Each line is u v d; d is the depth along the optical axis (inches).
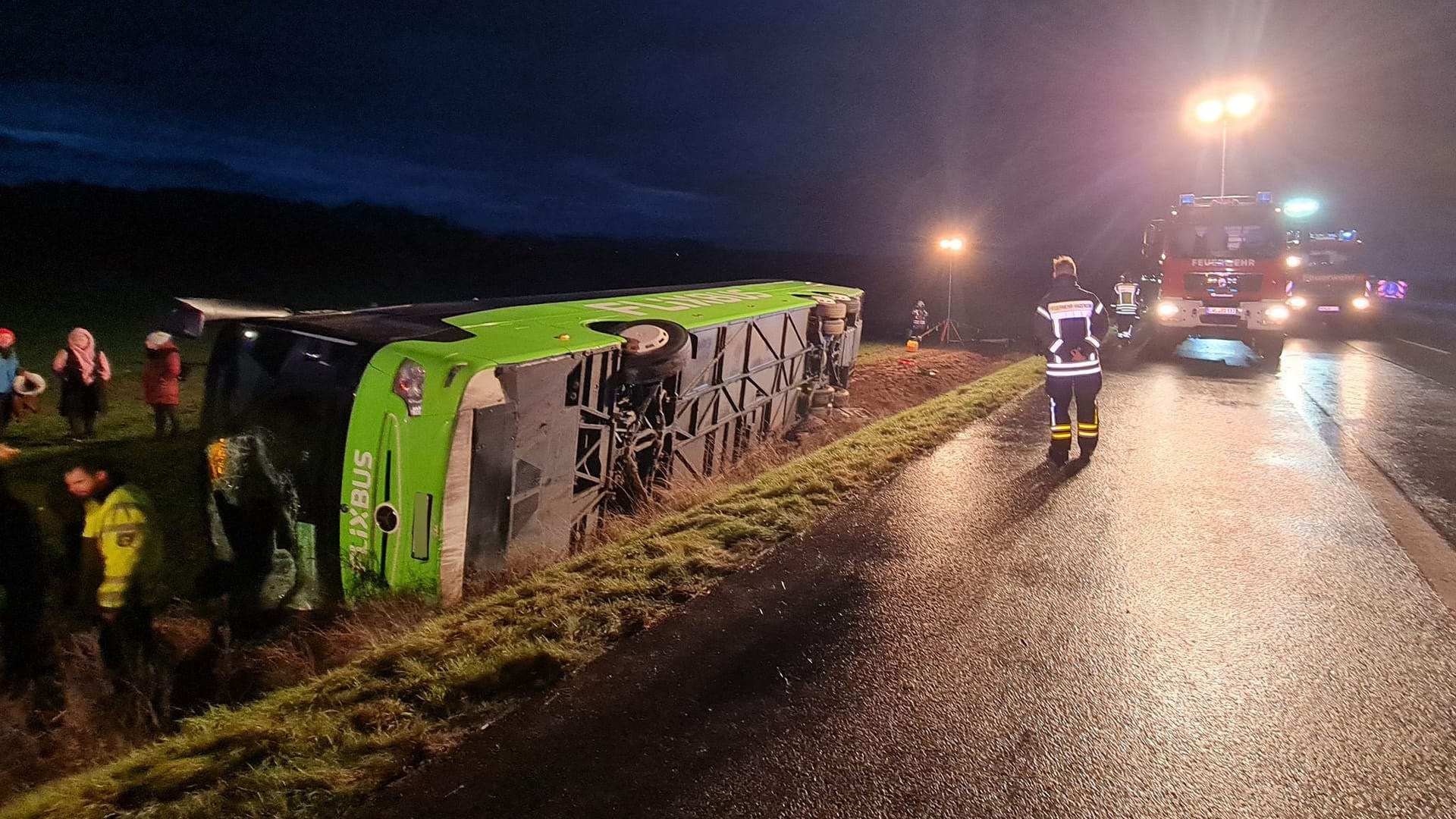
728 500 282.4
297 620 235.8
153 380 426.0
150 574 206.1
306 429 241.6
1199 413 444.8
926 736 144.9
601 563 224.8
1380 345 802.2
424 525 226.1
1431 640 183.3
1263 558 233.0
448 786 129.2
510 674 162.1
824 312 487.2
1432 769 136.9
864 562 226.2
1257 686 163.2
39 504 325.1
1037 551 237.0
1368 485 308.2
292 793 127.0
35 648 216.2
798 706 153.7
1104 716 152.2
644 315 339.9
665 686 159.6
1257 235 629.0
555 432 258.1
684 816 123.3
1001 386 527.5
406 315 289.6
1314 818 125.2
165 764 138.6
